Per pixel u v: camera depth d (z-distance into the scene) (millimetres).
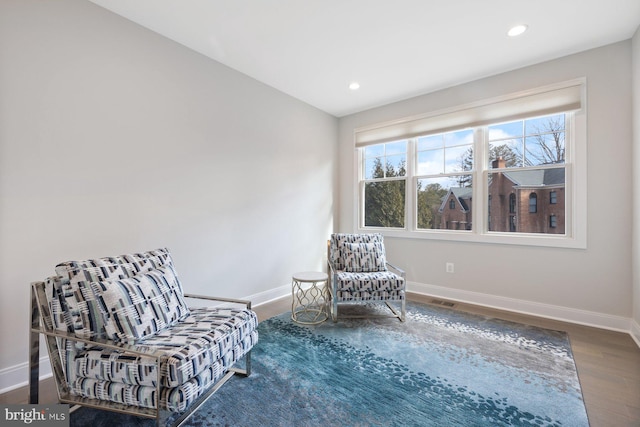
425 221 3904
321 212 4379
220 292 3027
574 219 2832
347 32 2506
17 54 1809
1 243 1775
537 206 3096
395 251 4102
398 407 1624
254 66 3090
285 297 3717
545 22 2354
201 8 2201
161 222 2543
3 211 1777
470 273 3457
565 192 2930
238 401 1665
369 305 3375
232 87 3129
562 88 2857
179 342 1438
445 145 3721
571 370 2002
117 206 2270
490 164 3377
